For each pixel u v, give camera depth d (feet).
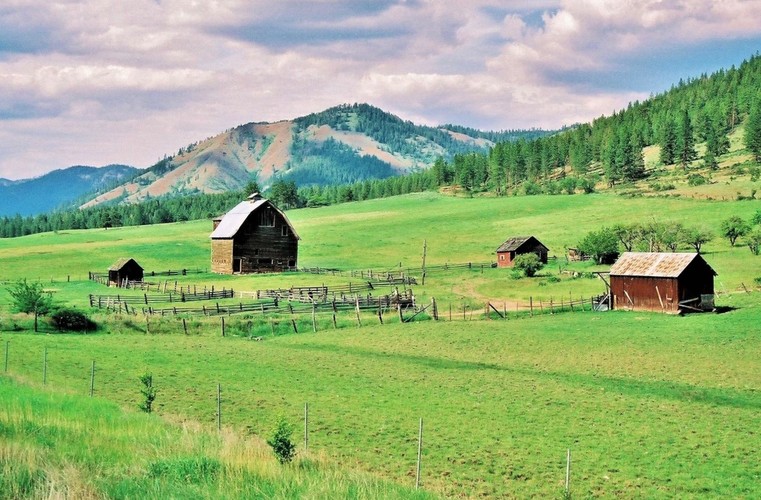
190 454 62.03
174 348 171.12
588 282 288.92
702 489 77.41
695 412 111.24
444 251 447.01
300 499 50.52
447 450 90.84
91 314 217.15
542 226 504.02
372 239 511.81
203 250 487.61
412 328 199.93
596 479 80.43
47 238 608.60
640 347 163.63
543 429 101.65
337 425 102.27
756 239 323.98
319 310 227.40
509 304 251.80
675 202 529.86
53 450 57.26
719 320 190.08
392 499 55.62
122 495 46.68
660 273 218.18
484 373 143.95
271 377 138.21
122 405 108.99
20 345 165.48
